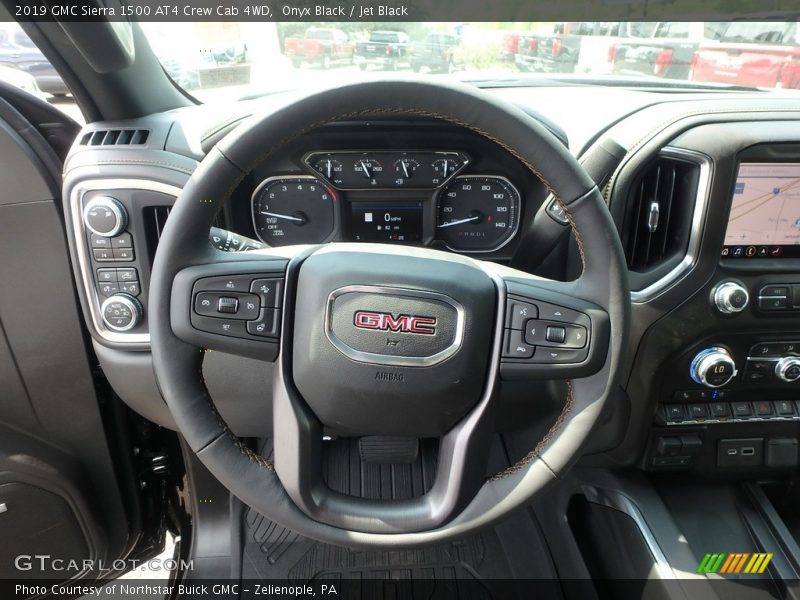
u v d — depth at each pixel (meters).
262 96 1.38
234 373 1.13
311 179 1.32
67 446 1.30
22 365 1.19
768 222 1.11
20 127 1.08
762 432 1.30
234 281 0.76
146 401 1.20
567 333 0.76
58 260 1.13
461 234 1.40
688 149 1.08
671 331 1.16
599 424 0.78
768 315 1.15
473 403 0.79
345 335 0.77
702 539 1.29
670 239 1.17
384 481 1.51
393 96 0.70
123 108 1.17
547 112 1.43
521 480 0.78
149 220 1.09
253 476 0.78
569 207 0.74
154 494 1.58
